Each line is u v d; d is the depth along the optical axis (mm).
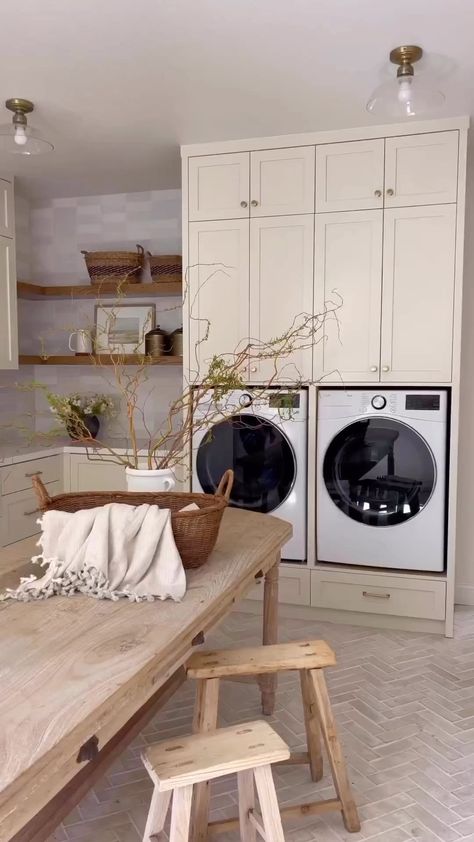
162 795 1329
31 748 869
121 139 3189
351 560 3205
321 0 1940
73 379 4418
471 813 1876
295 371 3238
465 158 2932
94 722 955
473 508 3570
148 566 1499
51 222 4398
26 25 2082
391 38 2182
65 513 1550
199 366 3379
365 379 3143
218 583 1545
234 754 1274
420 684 2633
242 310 3297
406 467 3084
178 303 4137
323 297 3176
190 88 2590
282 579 3324
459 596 3619
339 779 1761
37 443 4043
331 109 2828
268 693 2357
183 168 3309
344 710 2426
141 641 1208
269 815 1302
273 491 3291
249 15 2031
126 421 4309
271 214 3213
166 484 1851
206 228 3314
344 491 3188
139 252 4066
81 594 1457
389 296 3078
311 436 3232
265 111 2846
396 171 3021
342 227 3121
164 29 2117
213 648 2938
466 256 3494
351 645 3012
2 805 773
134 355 3744
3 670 1090
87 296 4211
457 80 2521
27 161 3520
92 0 1936
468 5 1967
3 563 1667
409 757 2141
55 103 2727
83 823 1822
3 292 3744
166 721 2369
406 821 1835
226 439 3348
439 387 3131
